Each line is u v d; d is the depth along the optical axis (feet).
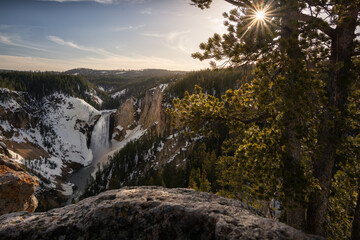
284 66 19.69
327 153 20.29
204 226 12.37
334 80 20.42
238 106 24.70
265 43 20.01
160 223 12.93
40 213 15.93
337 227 25.84
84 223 13.57
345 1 19.16
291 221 20.88
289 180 18.57
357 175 20.45
